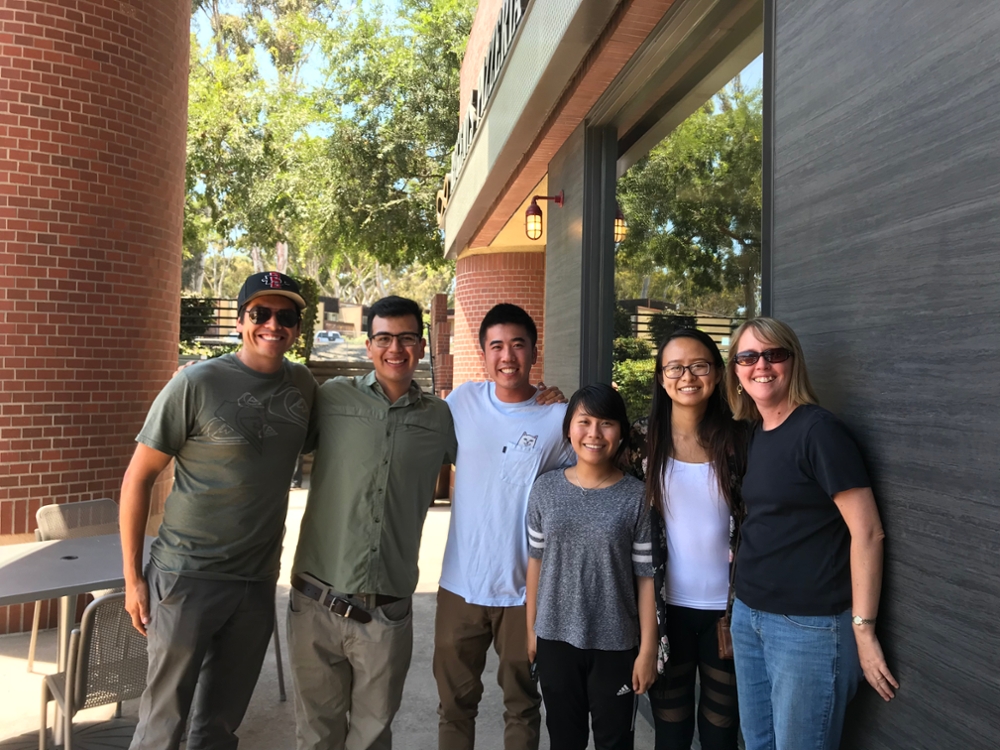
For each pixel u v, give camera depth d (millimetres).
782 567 1869
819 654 1805
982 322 1443
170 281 5520
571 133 5102
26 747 3281
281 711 3652
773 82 2285
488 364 2721
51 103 4727
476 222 8766
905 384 1670
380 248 17219
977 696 1446
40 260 4715
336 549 2521
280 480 2586
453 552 2740
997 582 1402
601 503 2338
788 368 1933
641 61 3803
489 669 4262
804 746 1833
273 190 17500
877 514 1739
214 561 2475
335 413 2600
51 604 4863
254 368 2568
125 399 5094
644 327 4152
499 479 2660
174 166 5531
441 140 15906
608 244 4715
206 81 19031
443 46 16031
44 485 4742
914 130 1639
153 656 2461
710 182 3441
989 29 1427
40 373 4723
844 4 1907
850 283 1877
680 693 2363
